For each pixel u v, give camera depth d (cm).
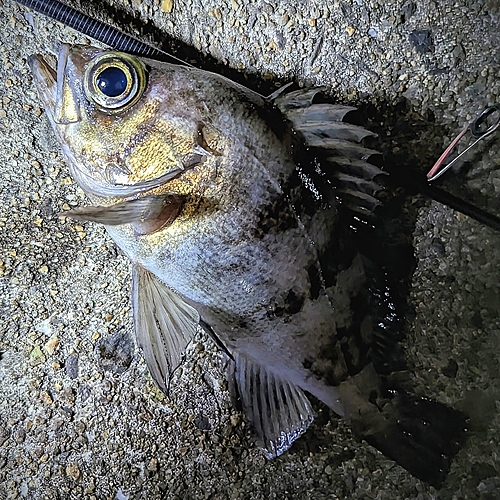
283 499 23
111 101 15
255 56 21
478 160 22
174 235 16
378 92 22
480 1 21
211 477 23
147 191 16
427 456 21
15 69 21
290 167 16
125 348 23
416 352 22
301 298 18
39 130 21
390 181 22
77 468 23
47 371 23
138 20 21
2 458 23
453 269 22
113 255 23
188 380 23
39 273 22
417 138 22
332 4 21
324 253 18
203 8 21
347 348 19
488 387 22
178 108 15
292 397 20
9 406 23
